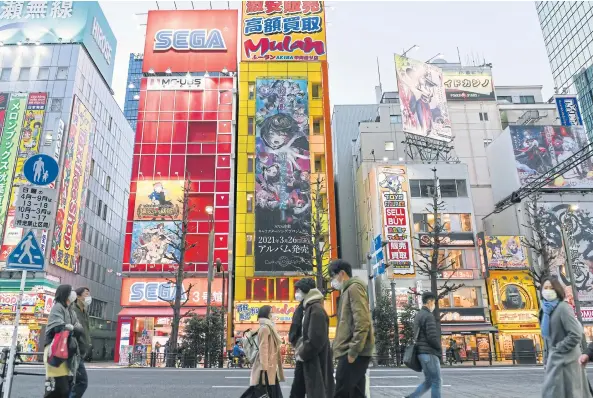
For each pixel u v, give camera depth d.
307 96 38.50
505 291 32.59
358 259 42.25
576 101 40.62
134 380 12.00
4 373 6.64
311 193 35.59
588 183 35.72
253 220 35.31
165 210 35.38
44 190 6.93
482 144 42.50
